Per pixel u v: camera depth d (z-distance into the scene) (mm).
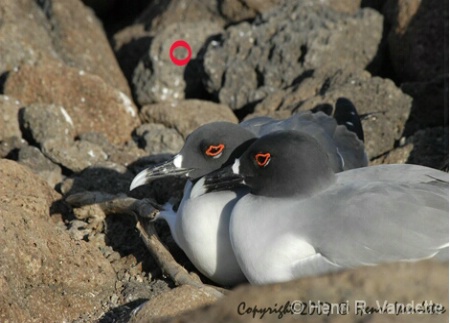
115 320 11523
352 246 10539
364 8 17891
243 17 19375
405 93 16188
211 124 12227
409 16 17391
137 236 13234
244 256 11117
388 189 10773
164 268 12148
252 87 17469
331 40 17281
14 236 11523
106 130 16562
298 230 10797
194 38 18328
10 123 15898
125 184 14562
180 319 10516
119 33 20594
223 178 11586
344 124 13906
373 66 17750
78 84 16734
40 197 12820
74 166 14977
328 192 11039
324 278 10344
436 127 15422
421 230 10445
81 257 12078
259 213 11086
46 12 19047
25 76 16719
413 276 10148
